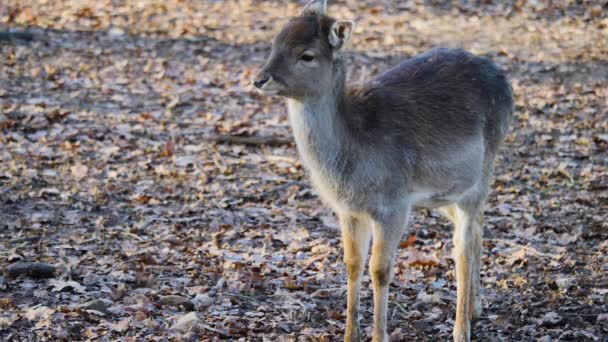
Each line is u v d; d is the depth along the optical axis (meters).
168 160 15.52
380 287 9.16
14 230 12.44
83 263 11.46
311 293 11.02
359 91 9.43
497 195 14.45
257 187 14.59
